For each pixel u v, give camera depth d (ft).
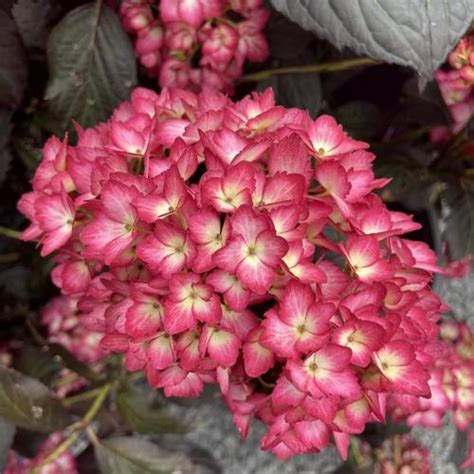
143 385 1.55
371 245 0.85
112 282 0.89
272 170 0.85
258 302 0.85
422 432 1.77
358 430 0.87
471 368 1.32
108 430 1.32
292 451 0.99
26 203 1.01
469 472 1.42
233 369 0.90
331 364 0.80
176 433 1.26
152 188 0.84
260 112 0.96
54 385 1.40
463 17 0.91
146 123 0.96
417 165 1.38
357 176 0.91
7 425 1.16
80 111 1.22
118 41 1.19
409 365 0.84
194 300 0.80
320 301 0.80
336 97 1.51
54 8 1.25
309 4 0.94
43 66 1.32
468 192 1.36
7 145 1.32
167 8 1.10
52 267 1.37
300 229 0.81
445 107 1.19
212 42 1.16
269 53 1.28
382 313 0.88
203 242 0.80
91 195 0.90
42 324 1.45
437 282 1.50
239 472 1.74
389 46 0.92
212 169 0.83
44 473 1.31
